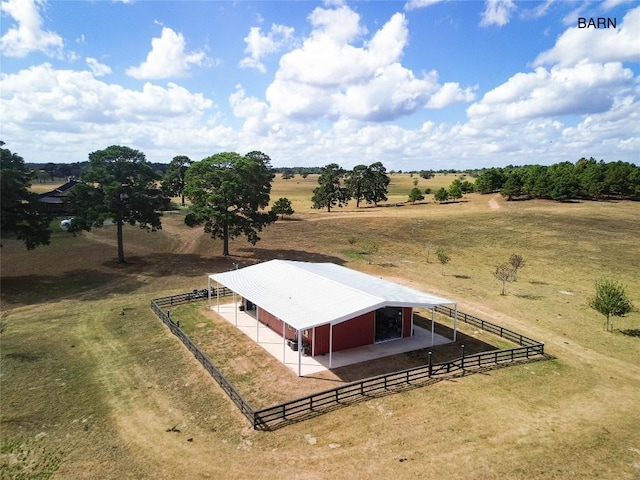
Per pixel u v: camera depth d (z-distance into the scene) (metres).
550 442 15.89
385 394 19.59
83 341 27.16
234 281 30.70
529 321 30.55
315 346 24.11
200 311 32.53
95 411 18.97
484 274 45.16
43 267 47.16
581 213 76.94
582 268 46.50
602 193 98.06
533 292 38.19
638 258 49.66
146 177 49.72
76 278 43.44
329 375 21.75
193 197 51.94
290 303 25.02
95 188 48.16
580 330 28.77
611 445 15.75
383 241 62.78
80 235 62.31
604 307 28.77
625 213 77.06
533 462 14.71
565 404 18.80
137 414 18.61
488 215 78.94
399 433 16.50
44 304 35.38
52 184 157.75
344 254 55.00
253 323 29.59
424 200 114.75
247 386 20.75
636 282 41.00
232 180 50.88
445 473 14.17
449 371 22.00
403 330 27.08
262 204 53.97
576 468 14.42
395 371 22.20
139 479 14.41
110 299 36.69
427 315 31.98
